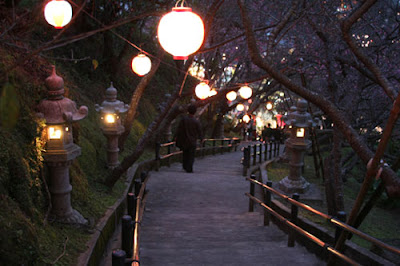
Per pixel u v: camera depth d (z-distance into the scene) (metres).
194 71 20.16
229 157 17.77
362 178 14.82
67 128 5.11
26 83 5.27
